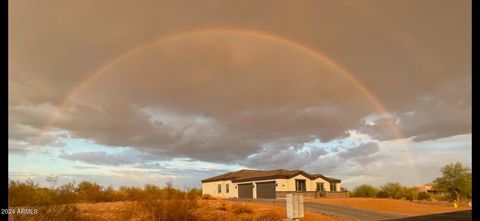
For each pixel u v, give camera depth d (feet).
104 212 77.51
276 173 179.42
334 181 193.47
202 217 73.87
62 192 55.72
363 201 136.46
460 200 172.14
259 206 105.19
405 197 193.06
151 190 104.22
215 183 209.97
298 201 35.65
